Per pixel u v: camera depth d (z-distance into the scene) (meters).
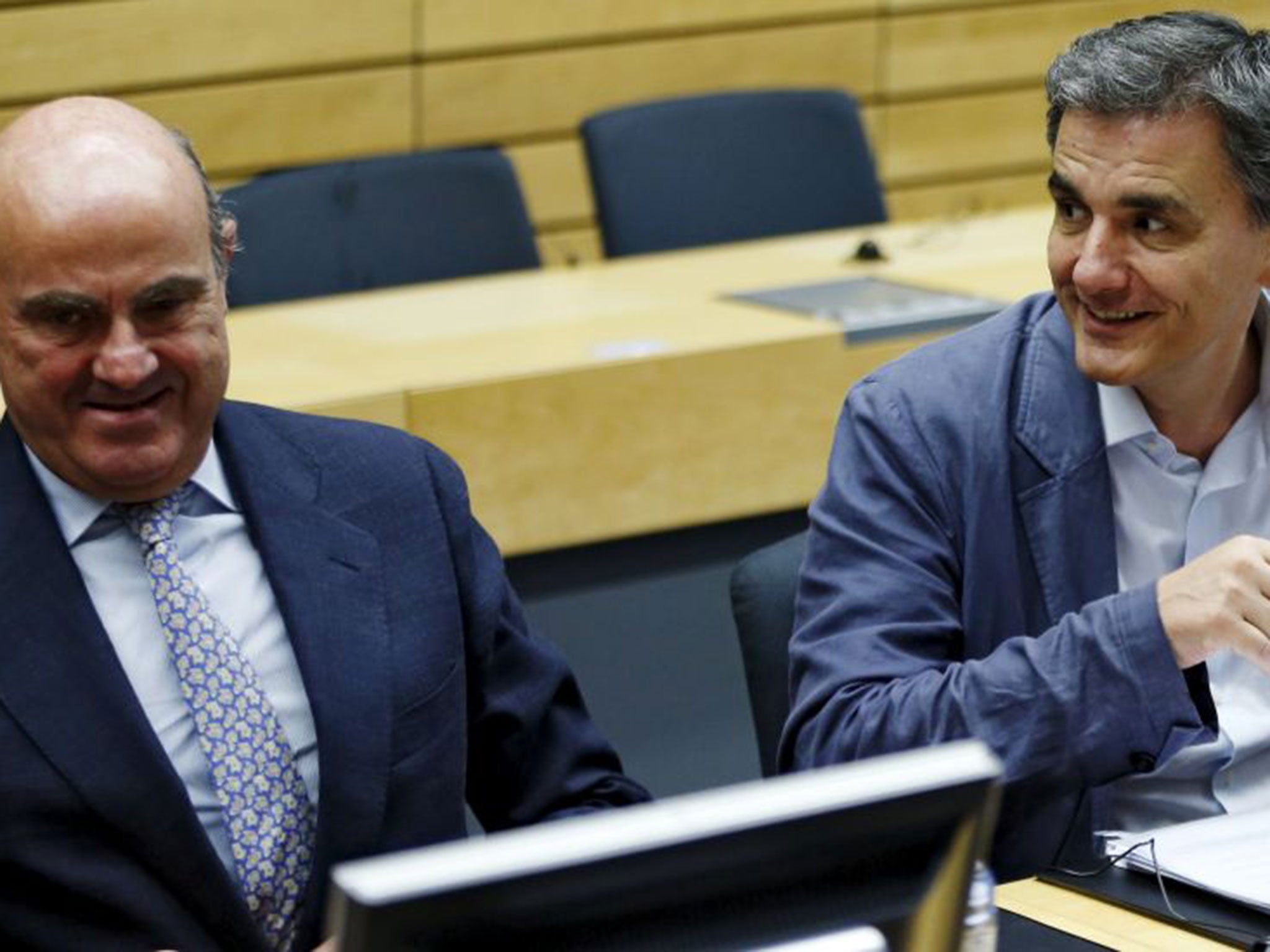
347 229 3.80
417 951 1.13
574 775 2.06
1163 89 1.92
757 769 3.44
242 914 1.81
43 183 1.73
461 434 3.07
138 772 1.78
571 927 1.17
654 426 3.23
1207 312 1.99
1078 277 1.99
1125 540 2.14
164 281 1.74
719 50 5.53
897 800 1.24
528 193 5.36
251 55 4.91
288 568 1.90
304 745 1.88
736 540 3.38
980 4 5.88
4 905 1.79
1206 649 1.91
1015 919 1.82
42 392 1.76
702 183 4.30
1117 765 1.95
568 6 5.29
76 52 4.72
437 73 5.17
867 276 3.82
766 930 1.22
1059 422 2.13
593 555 3.25
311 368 3.13
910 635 2.08
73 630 1.80
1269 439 2.13
